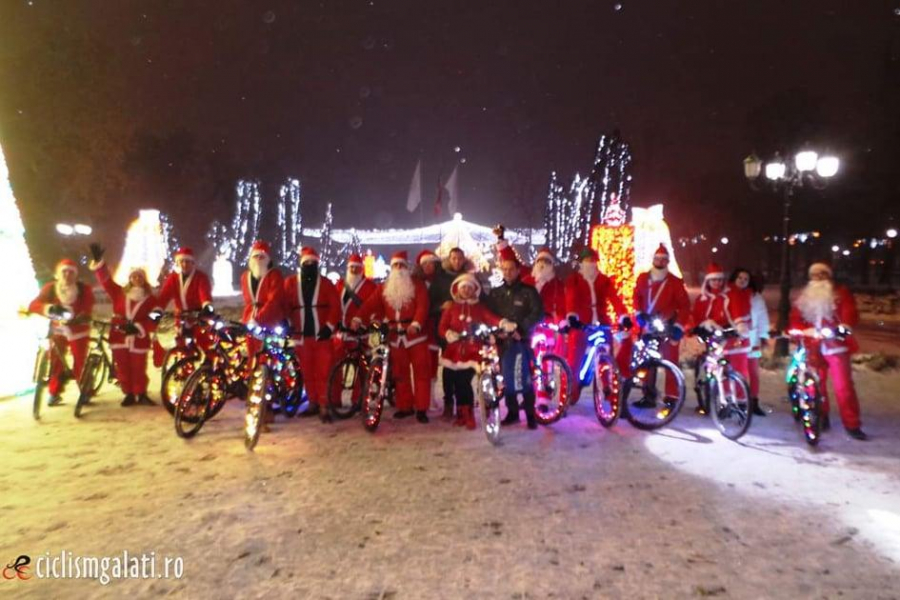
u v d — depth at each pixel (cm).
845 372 823
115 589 456
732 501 614
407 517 575
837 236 4938
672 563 492
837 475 686
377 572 478
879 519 574
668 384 886
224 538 534
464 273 916
